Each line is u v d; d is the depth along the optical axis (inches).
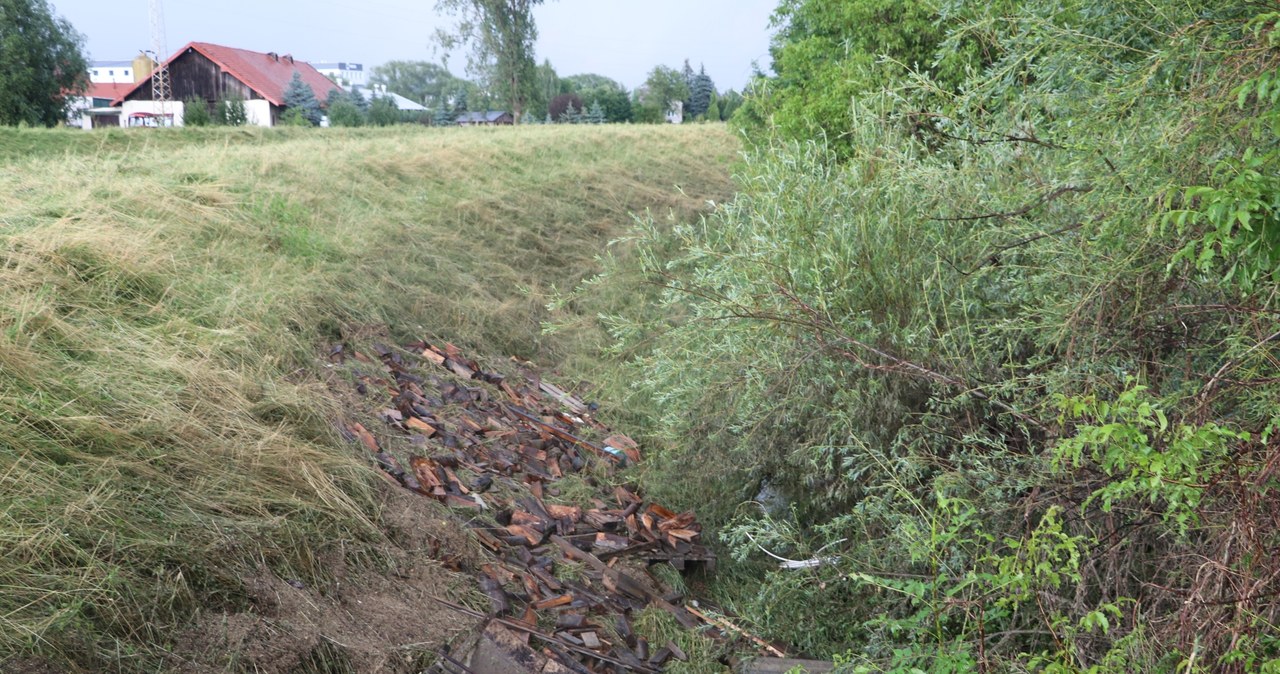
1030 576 96.8
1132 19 129.4
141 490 131.6
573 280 397.1
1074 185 140.5
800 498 191.2
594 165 626.2
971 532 137.6
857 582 143.9
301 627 124.9
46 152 604.1
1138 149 115.9
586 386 297.7
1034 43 146.3
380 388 223.9
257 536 134.6
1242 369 104.0
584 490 213.3
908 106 177.5
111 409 145.6
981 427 153.1
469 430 227.0
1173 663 90.5
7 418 131.3
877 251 171.5
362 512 156.7
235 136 781.9
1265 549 86.0
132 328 179.8
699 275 187.2
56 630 102.7
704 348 186.4
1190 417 107.7
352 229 334.3
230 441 153.7
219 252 246.2
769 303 170.1
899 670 103.7
